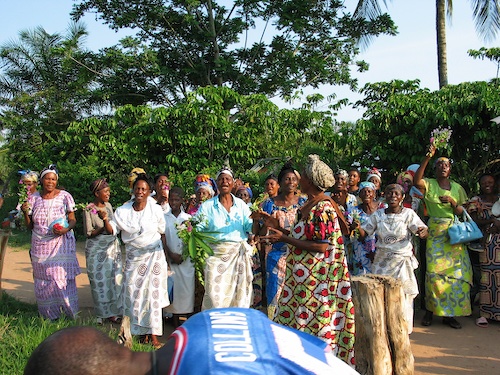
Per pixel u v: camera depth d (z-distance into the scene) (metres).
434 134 6.17
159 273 5.33
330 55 22.50
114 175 13.80
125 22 21.47
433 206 6.27
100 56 21.91
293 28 20.77
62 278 5.87
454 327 6.23
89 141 14.56
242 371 1.33
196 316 1.56
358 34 21.22
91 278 6.20
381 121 10.25
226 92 13.21
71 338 1.36
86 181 13.98
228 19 22.31
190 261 5.78
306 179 3.96
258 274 6.23
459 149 9.91
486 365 5.02
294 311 4.04
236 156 13.30
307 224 3.90
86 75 22.00
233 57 22.50
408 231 5.66
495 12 14.03
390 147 10.43
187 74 22.53
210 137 13.52
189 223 5.22
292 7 20.55
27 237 13.27
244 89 22.50
